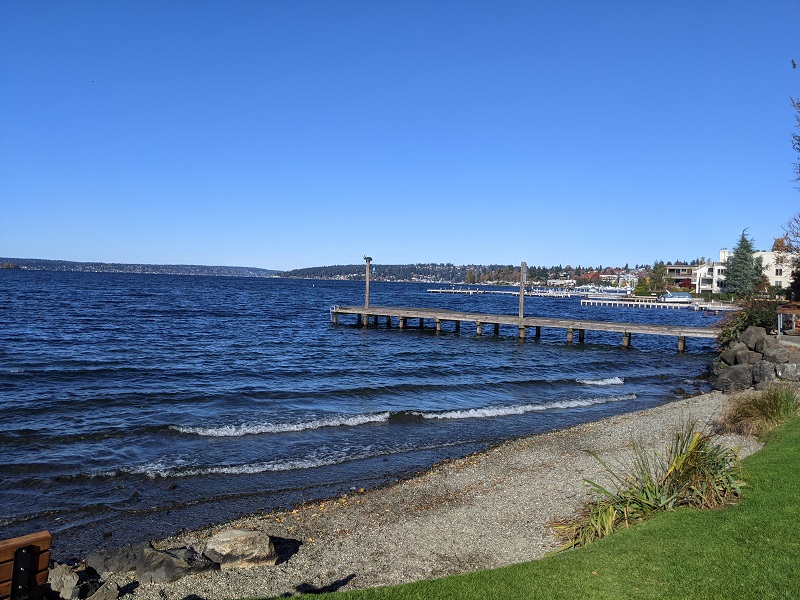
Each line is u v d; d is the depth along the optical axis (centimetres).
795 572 562
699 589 543
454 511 962
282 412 1686
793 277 3384
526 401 1983
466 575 609
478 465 1224
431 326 4931
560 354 3300
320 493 1081
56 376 2073
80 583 671
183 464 1213
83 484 1088
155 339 3306
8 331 3384
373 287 18188
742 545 626
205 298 7838
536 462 1235
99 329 3700
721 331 2897
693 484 791
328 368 2506
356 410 1748
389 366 2628
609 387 2336
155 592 679
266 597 647
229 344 3212
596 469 1171
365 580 717
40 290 7850
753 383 1991
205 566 733
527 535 848
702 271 10475
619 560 615
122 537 877
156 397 1795
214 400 1795
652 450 1299
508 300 11369
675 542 647
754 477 843
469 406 1869
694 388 2334
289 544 838
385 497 1039
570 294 13212
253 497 1052
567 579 581
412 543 834
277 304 7338
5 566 457
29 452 1245
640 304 8925
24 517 938
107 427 1446
